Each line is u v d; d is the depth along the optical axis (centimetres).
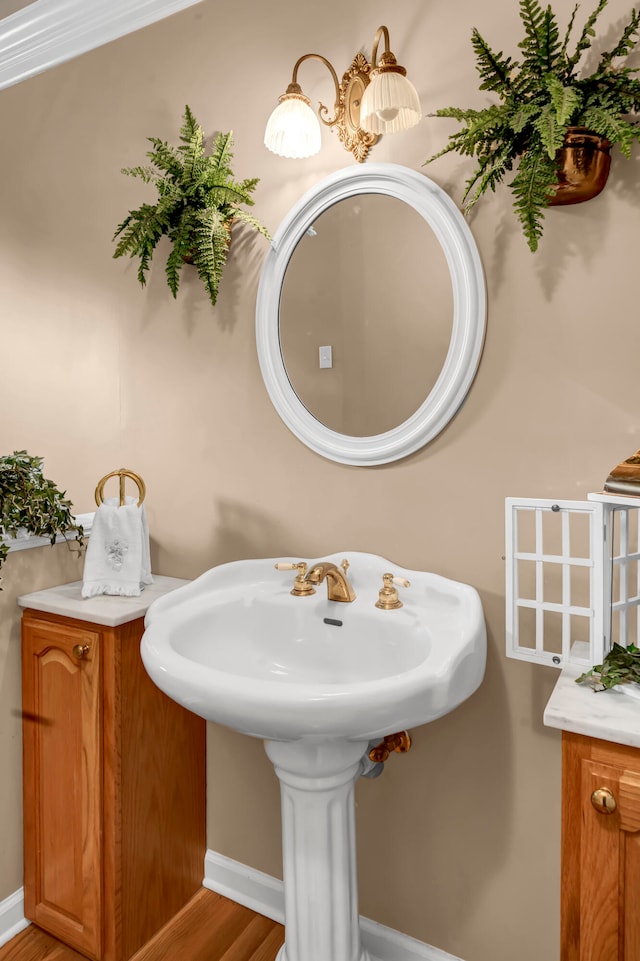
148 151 179
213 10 166
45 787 159
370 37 143
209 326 171
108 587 160
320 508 156
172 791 166
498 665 135
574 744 88
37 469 162
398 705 96
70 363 199
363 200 145
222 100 165
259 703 94
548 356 126
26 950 159
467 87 132
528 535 130
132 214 153
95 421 195
